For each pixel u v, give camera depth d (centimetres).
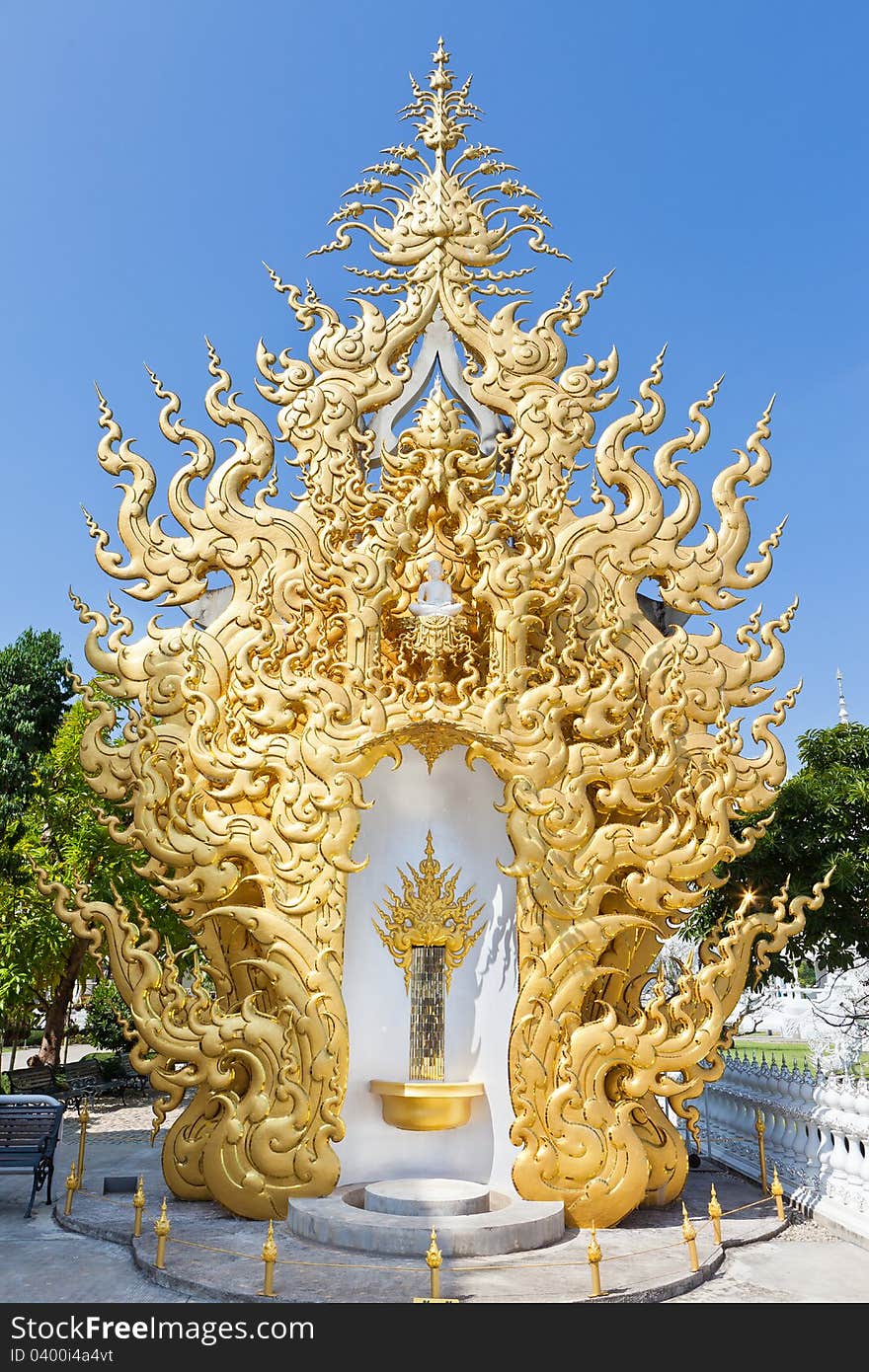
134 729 1224
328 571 1297
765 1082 1375
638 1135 1184
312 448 1347
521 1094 1117
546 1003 1146
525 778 1209
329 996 1148
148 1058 1148
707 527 1363
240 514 1319
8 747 2473
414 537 1305
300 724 1272
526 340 1416
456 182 1480
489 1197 1112
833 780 1659
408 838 1314
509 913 1257
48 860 2245
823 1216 1138
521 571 1286
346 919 1238
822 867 1599
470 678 1249
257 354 1375
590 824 1219
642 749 1288
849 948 1647
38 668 2630
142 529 1302
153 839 1185
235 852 1195
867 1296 893
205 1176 1113
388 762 1312
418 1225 977
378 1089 1205
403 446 1364
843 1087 1195
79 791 2295
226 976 1211
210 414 1345
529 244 1459
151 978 1160
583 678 1269
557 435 1376
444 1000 1261
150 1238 1024
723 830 1230
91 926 1170
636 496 1362
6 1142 1213
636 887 1205
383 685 1241
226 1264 935
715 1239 1030
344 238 1445
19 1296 884
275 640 1269
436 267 1435
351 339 1396
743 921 1218
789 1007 3169
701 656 1311
